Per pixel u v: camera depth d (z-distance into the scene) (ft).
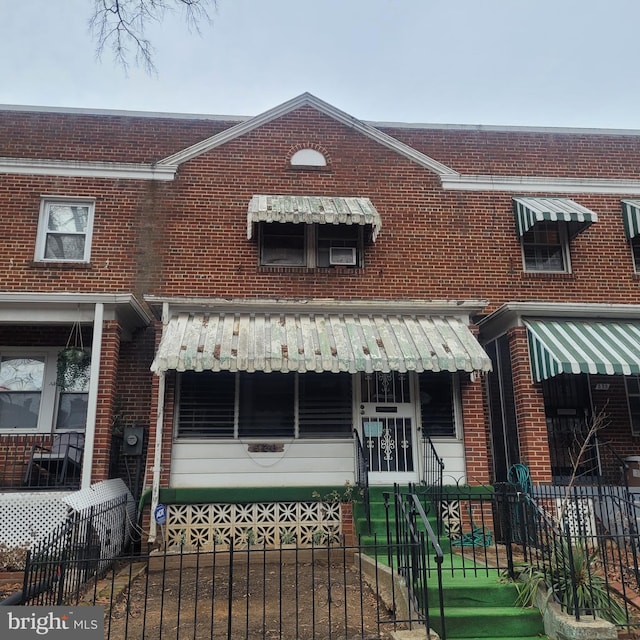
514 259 41.22
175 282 38.73
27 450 36.06
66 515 27.73
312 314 35.09
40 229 38.91
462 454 34.27
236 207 40.50
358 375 34.91
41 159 39.75
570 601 20.03
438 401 35.29
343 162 42.14
